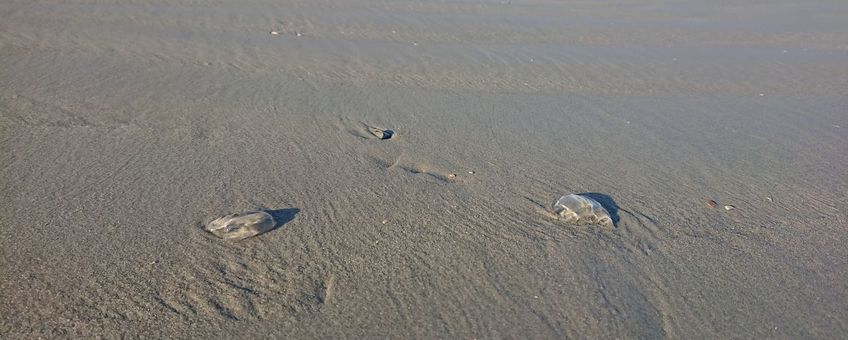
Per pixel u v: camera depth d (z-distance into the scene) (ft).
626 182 10.87
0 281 7.36
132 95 13.88
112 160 10.58
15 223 8.50
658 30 24.66
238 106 13.58
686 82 17.83
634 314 7.43
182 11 22.82
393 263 8.14
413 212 9.43
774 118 14.84
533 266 8.22
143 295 7.30
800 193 10.75
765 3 31.30
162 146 11.27
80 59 16.37
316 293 7.50
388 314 7.23
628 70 18.72
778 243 9.07
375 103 14.40
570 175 11.05
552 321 7.26
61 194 9.34
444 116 13.82
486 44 20.92
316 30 21.42
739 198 10.45
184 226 8.70
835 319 7.50
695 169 11.58
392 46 19.95
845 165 12.05
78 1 23.24
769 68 19.81
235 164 10.70
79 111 12.72
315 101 14.25
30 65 15.53
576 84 17.03
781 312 7.59
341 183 10.23
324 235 8.67
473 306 7.44
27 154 10.59
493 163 11.41
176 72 15.80
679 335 7.15
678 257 8.59
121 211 8.98
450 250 8.49
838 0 32.42
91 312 7.00
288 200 9.57
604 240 8.90
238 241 8.40
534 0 29.53
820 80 18.65
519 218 9.41
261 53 18.11
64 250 8.00
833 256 8.78
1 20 19.76
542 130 13.25
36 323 6.79
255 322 6.99
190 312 7.09
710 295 7.82
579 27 24.36
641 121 14.19
